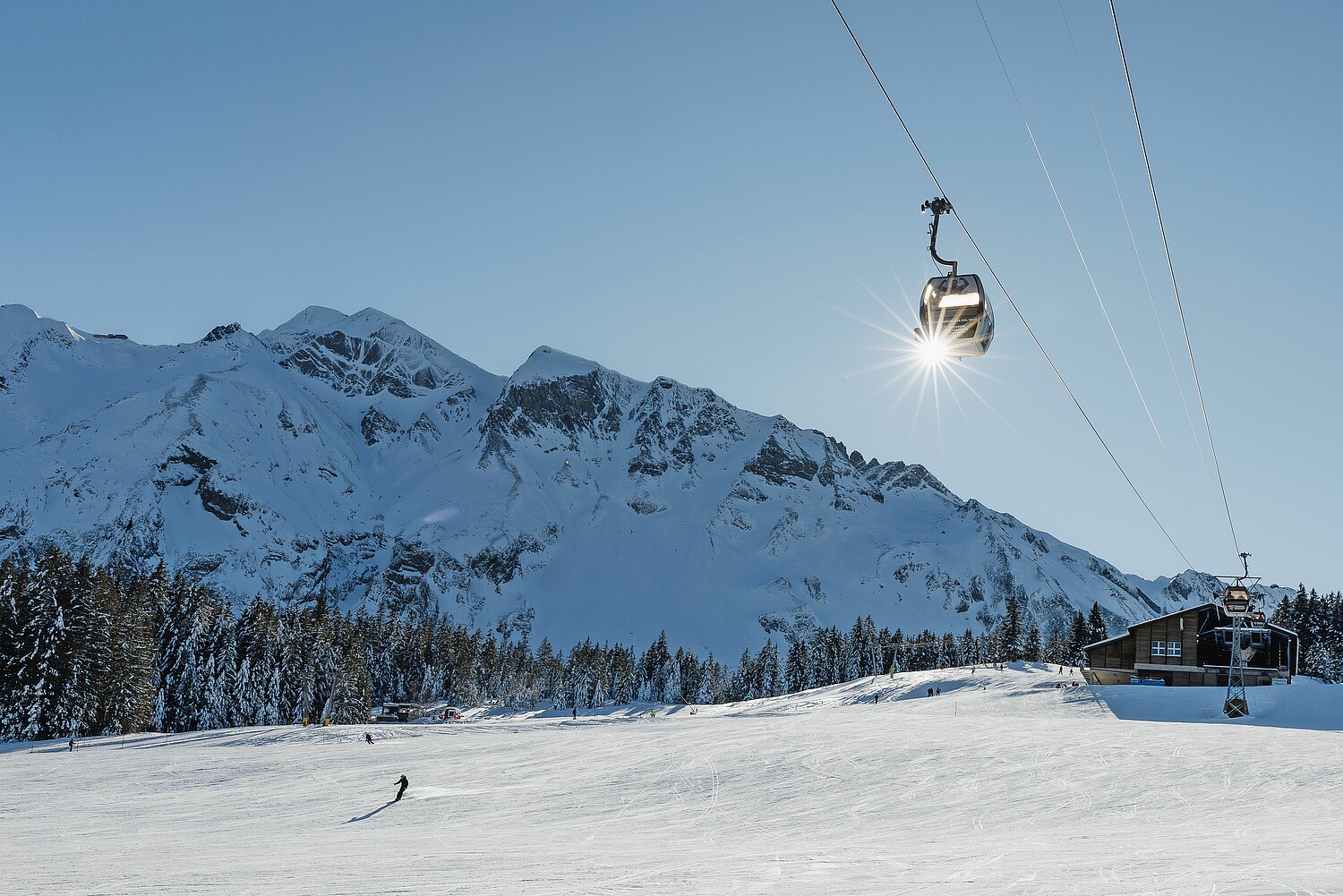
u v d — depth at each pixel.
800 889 17.98
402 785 42.38
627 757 49.56
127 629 91.50
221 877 22.39
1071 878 18.00
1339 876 16.36
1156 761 39.09
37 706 79.12
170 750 66.50
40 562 85.56
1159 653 88.88
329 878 21.73
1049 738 47.66
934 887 17.56
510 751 56.88
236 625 104.94
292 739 73.00
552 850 27.59
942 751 44.72
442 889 19.52
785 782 40.28
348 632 122.38
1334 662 144.00
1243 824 27.42
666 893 18.17
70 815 42.09
